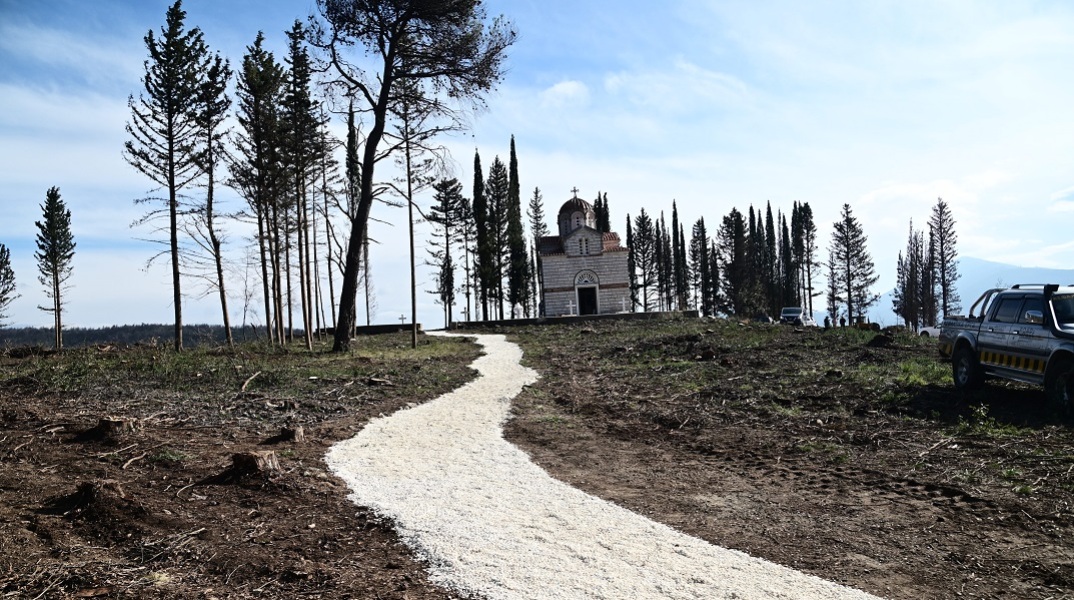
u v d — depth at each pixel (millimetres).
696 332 29141
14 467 7633
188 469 8180
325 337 35625
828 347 20438
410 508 7078
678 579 5223
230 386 14734
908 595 4961
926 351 18344
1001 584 5145
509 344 32250
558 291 53906
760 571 5414
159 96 25047
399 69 25781
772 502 7441
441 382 18469
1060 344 10133
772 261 83188
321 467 8844
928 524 6520
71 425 9766
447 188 62031
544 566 5469
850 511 7023
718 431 11359
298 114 28797
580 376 19594
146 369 16281
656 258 85438
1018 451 8641
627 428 12109
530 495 7758
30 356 20125
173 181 25453
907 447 9398
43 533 5645
